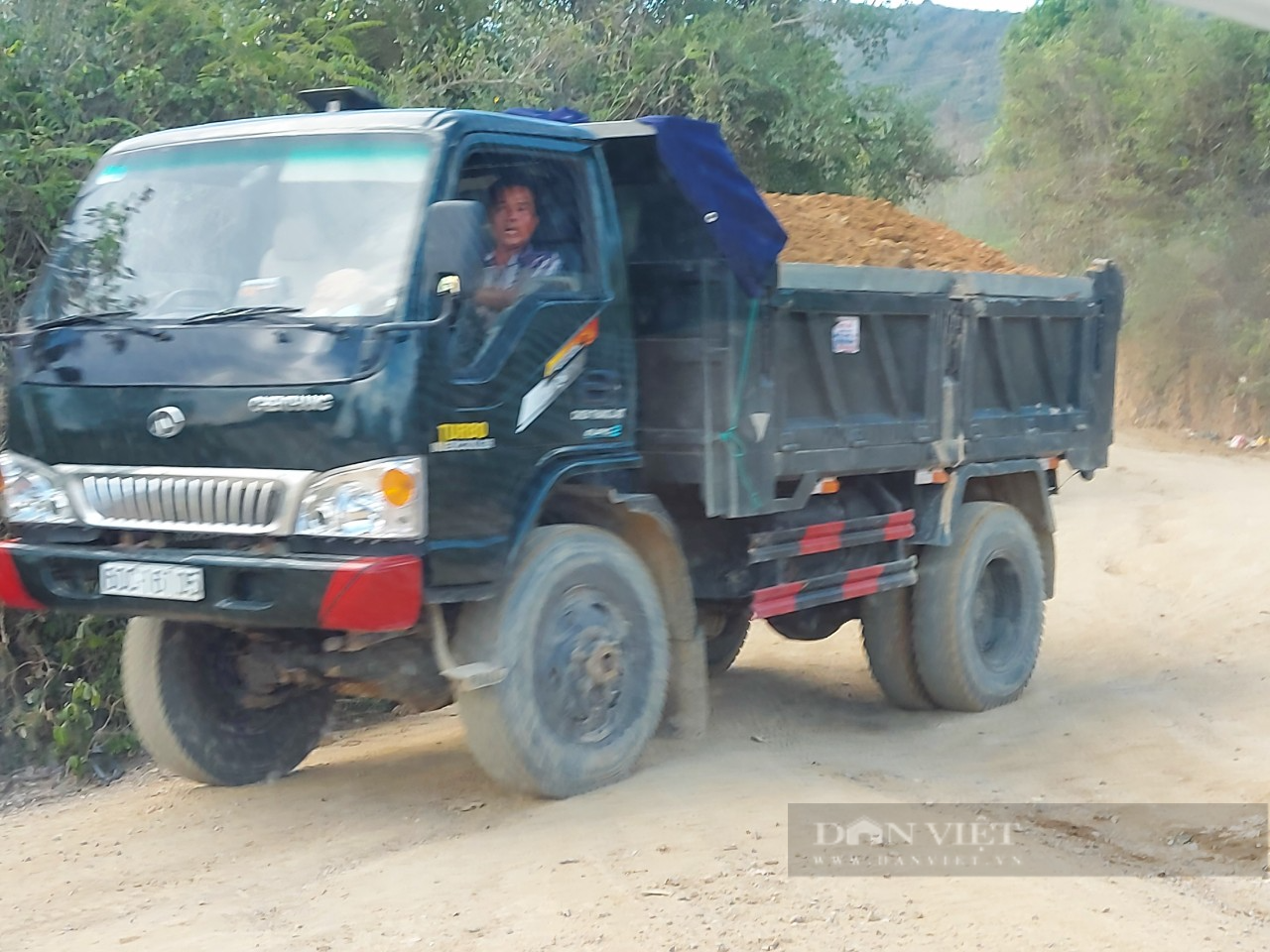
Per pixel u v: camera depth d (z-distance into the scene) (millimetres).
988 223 30281
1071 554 12750
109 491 5438
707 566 6750
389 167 5461
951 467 7844
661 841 5277
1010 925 4551
